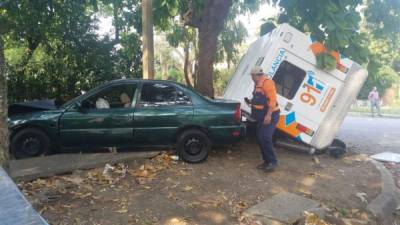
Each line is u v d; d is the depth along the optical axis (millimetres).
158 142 7594
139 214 5227
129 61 14039
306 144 8680
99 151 7922
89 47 13367
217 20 10141
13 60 12930
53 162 7008
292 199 5930
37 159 7207
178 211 5375
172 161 7555
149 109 7531
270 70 8422
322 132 8562
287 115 8531
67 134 7445
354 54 9109
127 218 5098
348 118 21797
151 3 9367
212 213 5375
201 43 10305
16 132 7465
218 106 7629
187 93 7688
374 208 6062
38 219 1291
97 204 5500
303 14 8922
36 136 7496
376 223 5781
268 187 6473
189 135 7555
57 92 13078
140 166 7219
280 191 6344
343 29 8328
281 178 6977
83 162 7012
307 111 8555
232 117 7609
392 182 7289
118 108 7543
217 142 7633
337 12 8398
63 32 12898
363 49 9125
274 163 7301
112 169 6895
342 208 5984
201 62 10305
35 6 12266
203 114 7523
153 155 7660
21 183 6152
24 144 7480
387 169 8391
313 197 6258
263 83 7223
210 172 7051
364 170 7910
